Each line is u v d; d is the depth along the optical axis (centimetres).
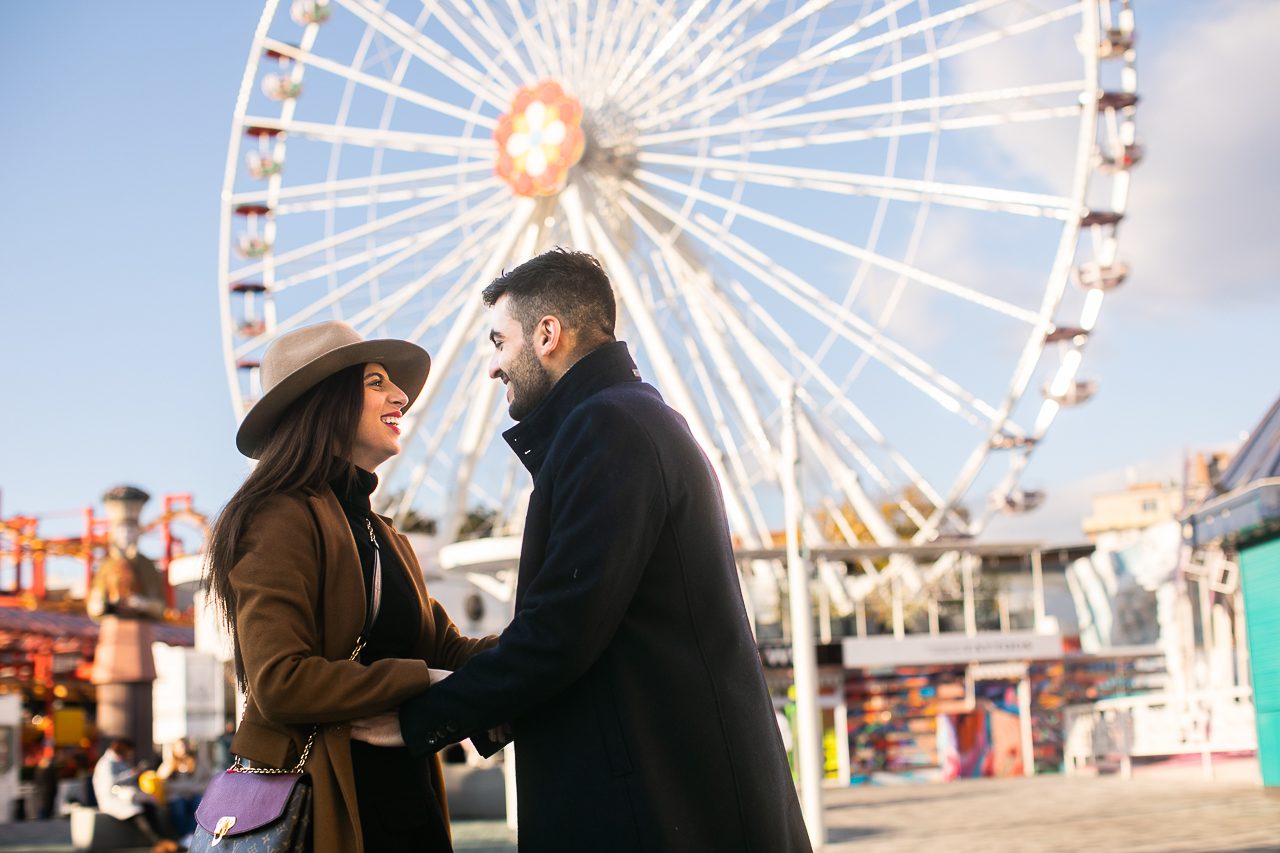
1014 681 3356
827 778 3256
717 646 297
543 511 298
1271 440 1694
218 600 310
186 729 2902
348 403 328
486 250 3016
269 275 3134
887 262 2767
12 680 3834
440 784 335
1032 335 2681
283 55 3100
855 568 4097
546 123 2797
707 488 306
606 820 282
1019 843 1312
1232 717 2567
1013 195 2667
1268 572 1706
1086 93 2559
